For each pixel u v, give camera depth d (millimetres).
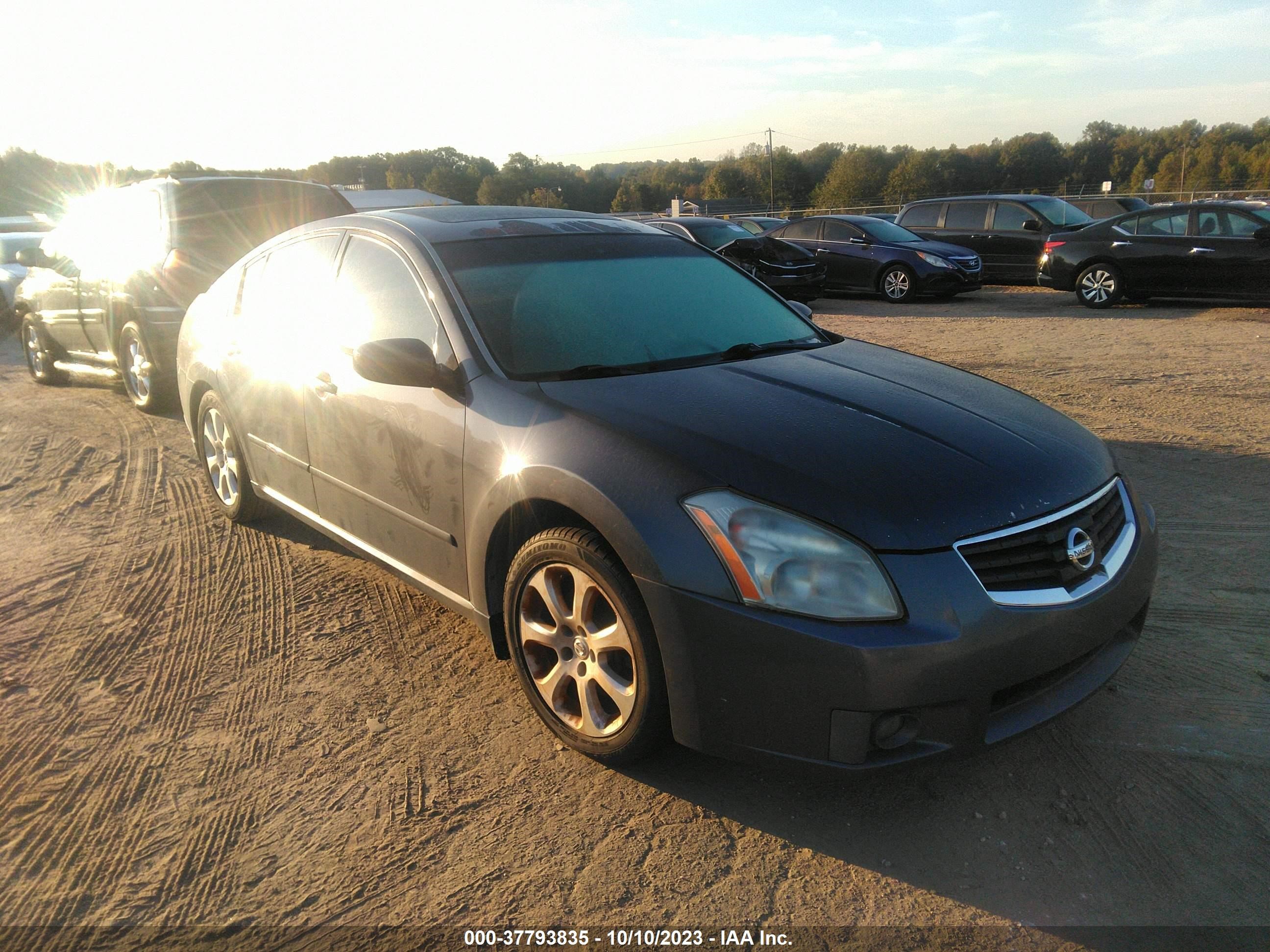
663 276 3572
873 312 13328
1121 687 3012
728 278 3777
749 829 2406
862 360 3297
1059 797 2498
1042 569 2309
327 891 2207
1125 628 2676
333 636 3516
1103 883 2186
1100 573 2432
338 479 3502
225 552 4383
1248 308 12328
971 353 9266
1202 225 12016
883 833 2381
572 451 2498
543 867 2279
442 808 2510
